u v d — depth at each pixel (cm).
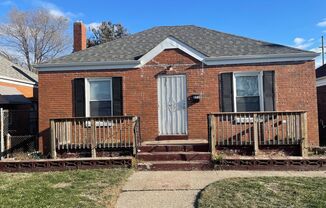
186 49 1399
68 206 713
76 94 1430
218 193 787
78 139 1299
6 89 2108
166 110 1404
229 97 1378
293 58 1366
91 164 1117
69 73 1438
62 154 1245
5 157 1310
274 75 1366
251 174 1000
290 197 745
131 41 1638
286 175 979
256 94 1379
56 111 1435
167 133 1398
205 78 1391
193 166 1080
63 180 943
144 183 916
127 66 1419
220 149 1198
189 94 1395
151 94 1408
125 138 1266
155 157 1152
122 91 1416
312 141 1349
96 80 1434
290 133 1175
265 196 756
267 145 1181
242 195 767
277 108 1362
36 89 2558
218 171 1053
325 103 2044
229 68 1384
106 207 713
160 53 1409
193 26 1775
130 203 755
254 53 1382
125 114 1409
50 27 4875
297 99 1361
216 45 1495
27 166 1128
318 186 832
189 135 1391
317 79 2092
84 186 869
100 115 1427
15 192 826
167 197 790
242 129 1283
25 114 1864
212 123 1166
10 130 1620
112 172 1027
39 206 712
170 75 1405
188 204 739
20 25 4700
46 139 1430
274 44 1468
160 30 1755
